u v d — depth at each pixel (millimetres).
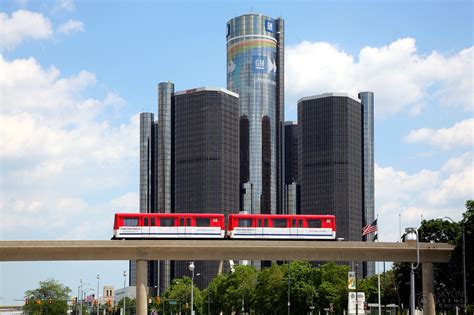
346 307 161375
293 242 107562
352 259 110688
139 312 105312
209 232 112625
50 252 103188
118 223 110500
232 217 114375
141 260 106188
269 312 179625
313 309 161500
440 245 110062
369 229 111938
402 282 135500
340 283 167500
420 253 110750
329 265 172000
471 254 105688
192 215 112750
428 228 131500
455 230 127000
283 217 115375
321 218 116125
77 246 102125
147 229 111125
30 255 103125
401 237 132125
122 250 105562
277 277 175625
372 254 110750
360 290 173875
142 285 105938
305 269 168750
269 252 109062
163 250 106562
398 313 167000
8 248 100625
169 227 111750
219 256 108625
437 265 123688
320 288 164000
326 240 115688
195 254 108125
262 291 181375
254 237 114125
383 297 172000
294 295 164125
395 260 111625
